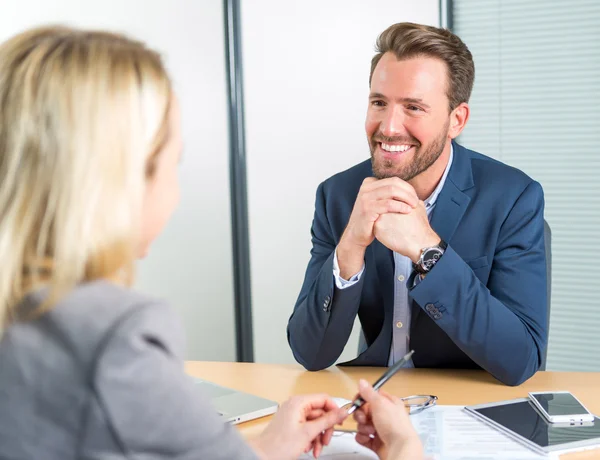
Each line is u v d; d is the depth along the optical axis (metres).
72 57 0.72
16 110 0.71
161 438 0.67
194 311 3.59
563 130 3.20
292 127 3.63
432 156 1.70
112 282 0.73
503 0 3.23
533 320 1.64
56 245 0.68
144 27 3.25
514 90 3.26
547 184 3.24
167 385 0.68
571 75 3.16
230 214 3.75
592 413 1.33
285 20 3.58
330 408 1.19
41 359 0.66
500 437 1.20
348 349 3.49
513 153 3.29
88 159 0.69
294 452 1.09
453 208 1.77
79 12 2.93
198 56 3.55
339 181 1.95
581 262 3.21
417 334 1.73
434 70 1.65
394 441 1.04
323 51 3.54
